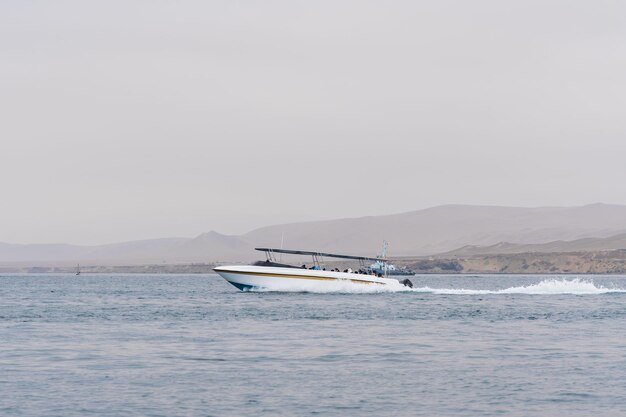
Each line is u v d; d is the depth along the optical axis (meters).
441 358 61.25
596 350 66.25
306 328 84.19
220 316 100.25
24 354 63.25
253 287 136.25
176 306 123.06
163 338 74.56
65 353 63.88
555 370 55.38
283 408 43.59
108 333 79.44
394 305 118.44
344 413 42.56
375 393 47.41
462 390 48.34
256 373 53.97
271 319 95.31
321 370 55.38
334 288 139.50
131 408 43.44
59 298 160.25
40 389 48.34
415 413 42.56
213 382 50.62
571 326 87.62
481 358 61.31
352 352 64.62
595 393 47.38
